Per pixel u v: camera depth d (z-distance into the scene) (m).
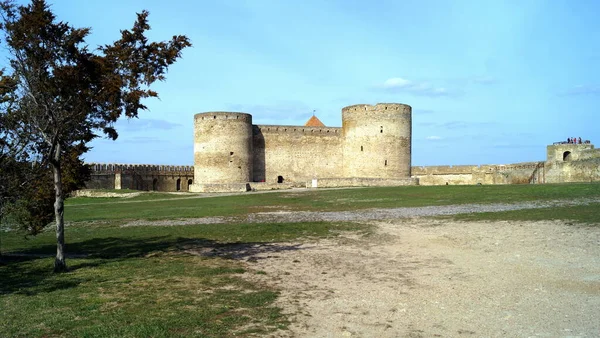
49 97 12.09
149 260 13.59
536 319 7.40
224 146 55.75
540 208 21.81
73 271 12.19
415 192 36.06
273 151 61.06
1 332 7.27
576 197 25.44
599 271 10.30
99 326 7.41
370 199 32.62
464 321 7.44
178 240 17.53
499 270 10.84
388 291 9.40
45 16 11.41
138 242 17.47
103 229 22.23
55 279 11.17
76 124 12.80
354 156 57.72
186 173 72.75
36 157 13.77
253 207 30.94
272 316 7.84
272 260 13.18
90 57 12.03
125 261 13.49
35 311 8.40
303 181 57.72
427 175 67.00
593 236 14.31
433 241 15.34
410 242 15.39
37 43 11.49
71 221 26.56
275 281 10.55
